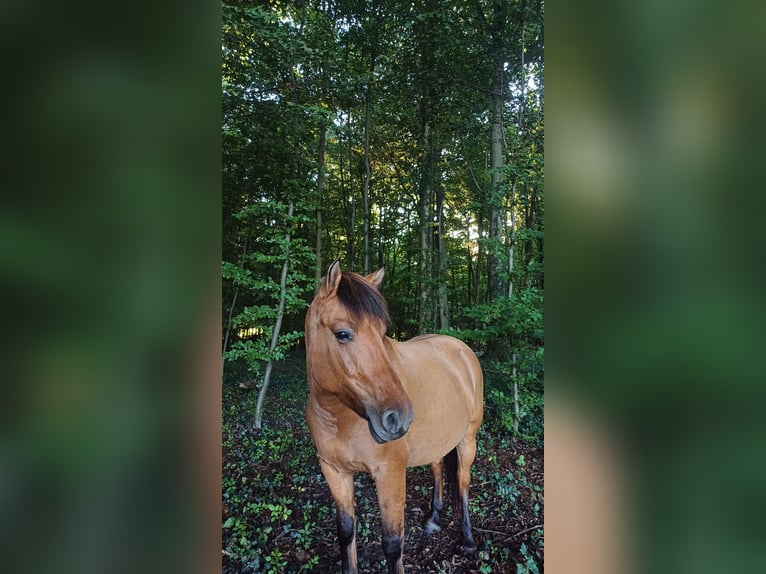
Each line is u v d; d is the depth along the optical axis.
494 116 5.03
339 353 1.52
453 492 2.61
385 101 6.50
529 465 3.41
